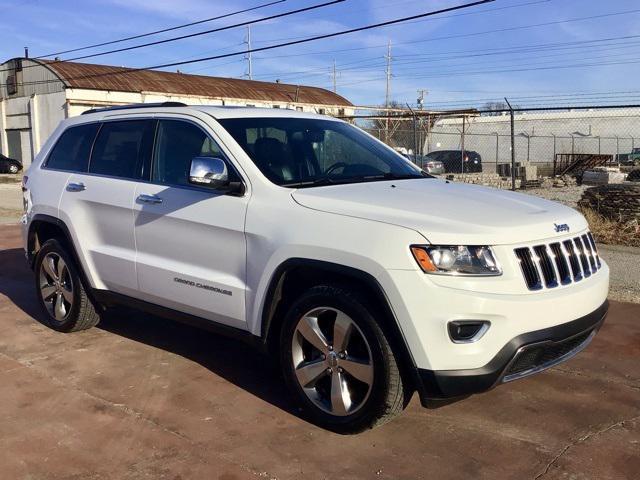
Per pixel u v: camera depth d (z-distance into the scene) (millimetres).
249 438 3795
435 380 3361
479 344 3346
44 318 6234
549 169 34812
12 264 9055
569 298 3586
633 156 41969
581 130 46031
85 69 44312
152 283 4773
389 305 3439
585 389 4469
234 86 48438
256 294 4062
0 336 5758
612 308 6379
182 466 3498
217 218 4281
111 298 5270
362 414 3648
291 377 3982
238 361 5082
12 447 3719
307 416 3980
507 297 3383
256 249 4062
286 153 4531
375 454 3598
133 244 4938
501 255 3445
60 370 4906
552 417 4039
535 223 3701
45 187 5777
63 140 5922
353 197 3906
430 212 3656
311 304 3816
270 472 3426
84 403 4301
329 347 3787
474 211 3734
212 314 4414
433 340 3348
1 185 31797
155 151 4941
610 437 3773
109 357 5180
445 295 3324
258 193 4164
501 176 25594
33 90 45469
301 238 3799
